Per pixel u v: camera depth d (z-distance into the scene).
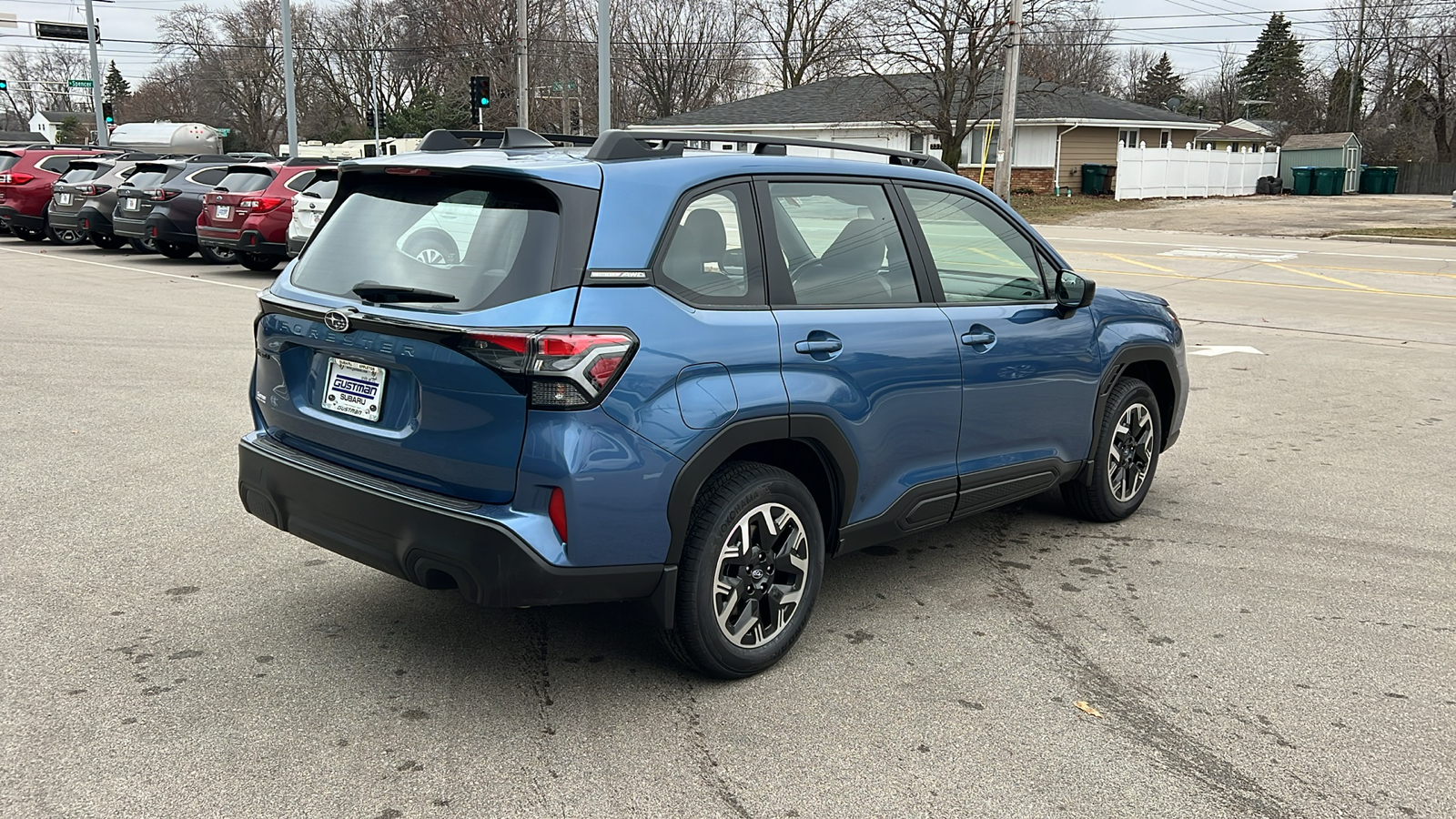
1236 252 22.73
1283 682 3.71
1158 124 42.59
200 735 3.20
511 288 3.08
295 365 3.69
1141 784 3.05
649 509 3.19
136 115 89.50
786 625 3.73
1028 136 41.12
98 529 5.01
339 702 3.43
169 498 5.49
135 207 18.59
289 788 2.93
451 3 59.44
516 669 3.69
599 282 3.12
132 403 7.60
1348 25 67.56
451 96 61.34
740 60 67.75
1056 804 2.94
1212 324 12.90
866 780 3.04
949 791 3.00
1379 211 35.38
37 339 10.18
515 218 3.20
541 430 3.02
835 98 44.81
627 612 4.22
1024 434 4.57
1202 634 4.10
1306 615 4.30
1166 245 24.62
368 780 2.98
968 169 41.94
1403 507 5.78
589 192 3.20
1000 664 3.81
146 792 2.90
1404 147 64.44
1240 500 5.90
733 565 3.52
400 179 3.56
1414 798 3.01
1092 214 34.31
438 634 3.96
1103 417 5.09
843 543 3.89
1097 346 4.91
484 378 3.04
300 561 4.68
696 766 3.09
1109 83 94.88
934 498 4.18
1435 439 7.34
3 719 3.27
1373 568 4.85
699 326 3.30
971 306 4.31
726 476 3.48
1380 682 3.71
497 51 57.59
